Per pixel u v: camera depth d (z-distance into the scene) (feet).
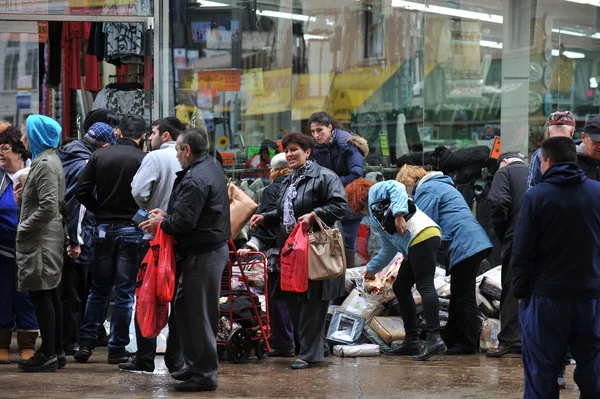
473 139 56.44
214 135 54.54
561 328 28.27
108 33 55.42
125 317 40.73
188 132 34.73
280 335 43.73
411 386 36.19
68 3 54.54
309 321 40.45
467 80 56.49
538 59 57.57
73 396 33.81
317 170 40.81
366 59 55.62
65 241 41.81
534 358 28.58
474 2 56.59
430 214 44.27
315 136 47.96
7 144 41.81
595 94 58.03
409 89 55.88
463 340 44.14
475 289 44.60
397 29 55.88
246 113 54.75
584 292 28.14
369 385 36.37
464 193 56.03
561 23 57.82
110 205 40.57
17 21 56.29
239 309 42.29
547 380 28.37
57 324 39.60
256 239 43.86
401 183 44.27
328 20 55.36
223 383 36.65
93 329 41.60
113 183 40.32
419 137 55.88
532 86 57.47
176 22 54.34
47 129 38.45
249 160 54.70
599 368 28.63
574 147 29.07
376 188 42.80
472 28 56.59
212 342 34.63
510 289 43.16
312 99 55.31
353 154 48.19
